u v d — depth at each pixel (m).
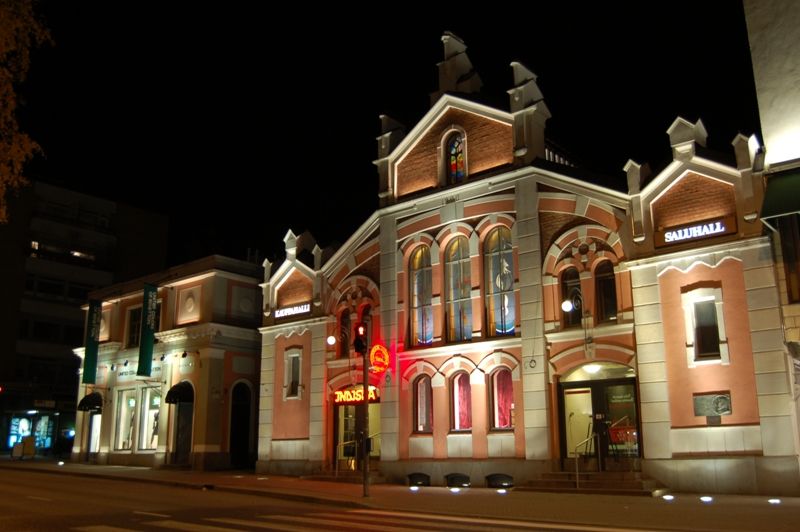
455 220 27.73
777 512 15.84
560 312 24.59
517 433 24.70
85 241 63.72
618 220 23.81
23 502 18.81
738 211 21.48
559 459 23.92
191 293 39.59
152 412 40.31
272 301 34.09
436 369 27.22
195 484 26.47
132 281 44.00
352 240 31.27
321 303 31.89
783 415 19.89
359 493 22.28
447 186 28.36
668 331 22.22
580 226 24.50
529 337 24.89
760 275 20.86
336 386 30.67
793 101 20.84
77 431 45.41
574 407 24.12
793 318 19.94
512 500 19.64
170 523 14.80
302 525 14.70
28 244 59.84
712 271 21.75
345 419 30.45
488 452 25.31
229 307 38.81
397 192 30.06
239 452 37.91
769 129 21.05
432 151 29.20
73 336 61.59
